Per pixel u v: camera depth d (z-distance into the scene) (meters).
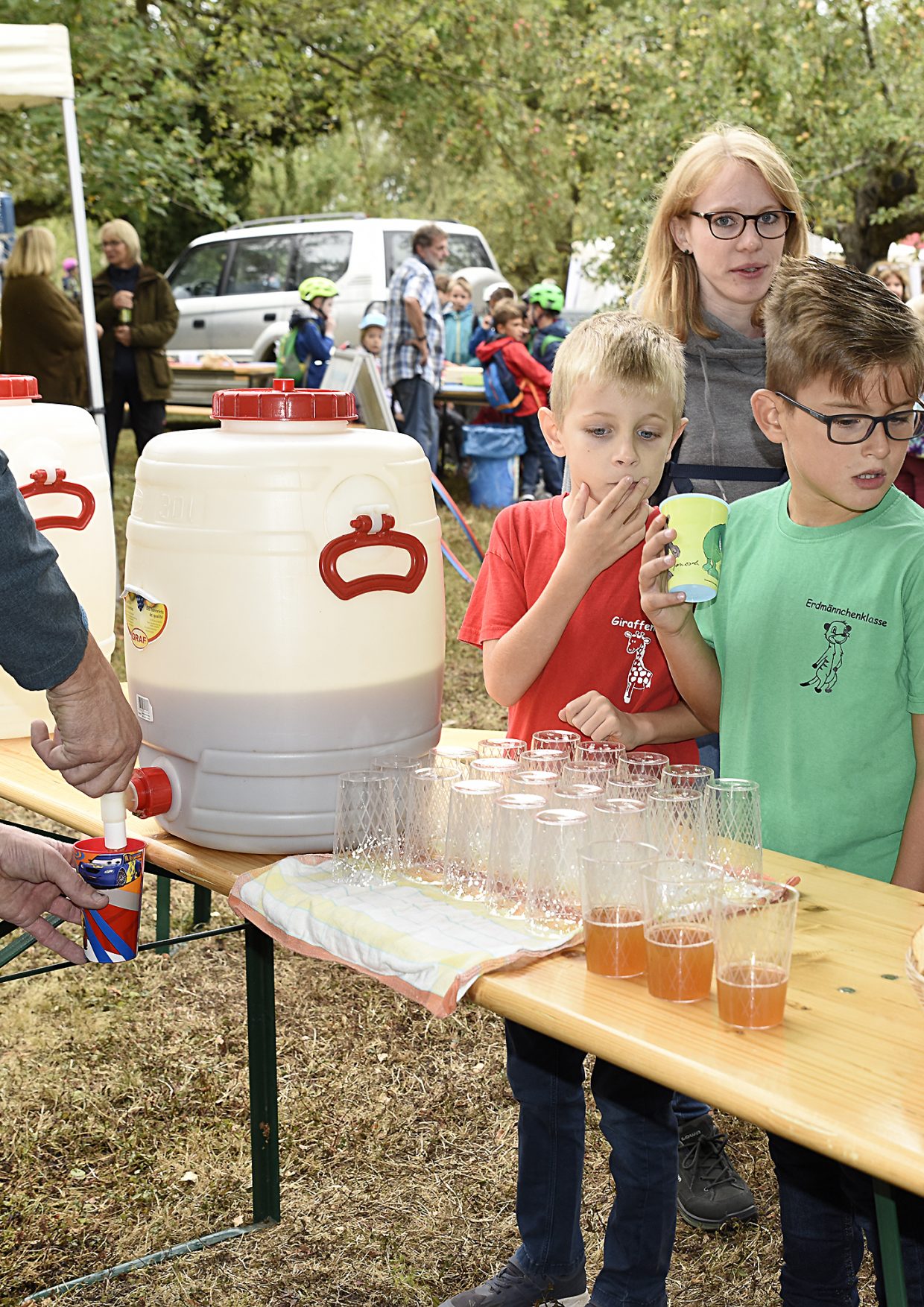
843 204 11.96
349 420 1.65
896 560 1.63
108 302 8.58
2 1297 2.07
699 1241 2.20
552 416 1.86
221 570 1.51
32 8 9.47
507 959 1.26
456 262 10.80
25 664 1.38
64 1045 2.85
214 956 3.29
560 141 13.59
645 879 1.20
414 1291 2.08
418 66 12.71
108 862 1.50
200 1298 2.06
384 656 1.58
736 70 11.49
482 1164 2.43
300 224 10.62
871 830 1.67
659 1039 1.10
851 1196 1.55
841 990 1.20
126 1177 2.39
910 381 1.52
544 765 1.59
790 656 1.68
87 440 2.26
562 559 1.74
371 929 1.34
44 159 9.69
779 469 2.24
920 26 11.49
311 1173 2.40
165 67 10.27
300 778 1.55
